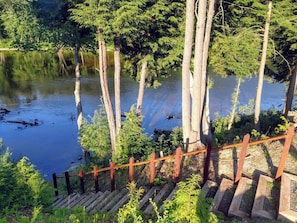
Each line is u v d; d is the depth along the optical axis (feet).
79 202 31.68
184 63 37.40
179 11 49.49
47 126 78.43
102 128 53.16
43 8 50.85
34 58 165.27
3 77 130.00
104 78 49.88
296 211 18.67
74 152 64.44
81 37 52.01
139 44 53.26
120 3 39.60
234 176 26.11
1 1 143.54
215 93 103.40
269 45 52.75
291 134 21.68
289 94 57.41
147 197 26.73
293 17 48.52
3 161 28.07
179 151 26.37
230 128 58.85
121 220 18.54
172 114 86.69
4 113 87.76
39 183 28.02
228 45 49.21
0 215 24.62
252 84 113.70
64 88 112.78
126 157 41.16
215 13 49.37
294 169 24.32
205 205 17.61
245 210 20.42
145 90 107.45
